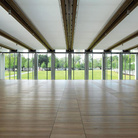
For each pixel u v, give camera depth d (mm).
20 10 6254
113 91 5707
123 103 3633
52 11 6480
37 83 9125
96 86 7465
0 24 8266
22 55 18109
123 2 5617
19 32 10016
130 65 18188
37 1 5598
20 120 2369
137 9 6211
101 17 7180
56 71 17797
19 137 1782
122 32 9906
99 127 2088
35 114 2693
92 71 17844
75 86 7434
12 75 18156
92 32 9969
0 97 4395
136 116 2598
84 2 5629
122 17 6684
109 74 17984
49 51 17828
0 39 12320
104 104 3523
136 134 1872
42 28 9109
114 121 2332
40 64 17953
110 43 13898
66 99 4125
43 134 1860
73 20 7133
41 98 4258
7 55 18172
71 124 2201
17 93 5164
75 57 17797
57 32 10047
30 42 13602
